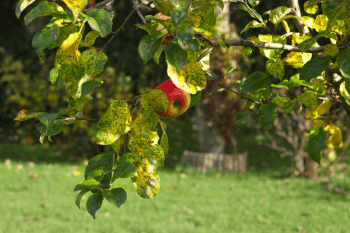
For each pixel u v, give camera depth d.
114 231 5.02
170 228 5.20
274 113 1.74
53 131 1.01
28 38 13.02
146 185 1.01
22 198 6.37
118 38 12.98
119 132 0.97
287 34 1.64
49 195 6.60
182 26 0.94
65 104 9.65
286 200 6.90
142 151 1.01
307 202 6.80
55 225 5.15
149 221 5.51
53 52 11.14
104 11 0.91
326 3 1.27
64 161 9.96
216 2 1.05
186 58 0.94
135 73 12.96
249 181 8.40
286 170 9.70
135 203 6.37
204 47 1.35
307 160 8.98
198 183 8.00
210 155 9.80
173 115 1.12
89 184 0.99
